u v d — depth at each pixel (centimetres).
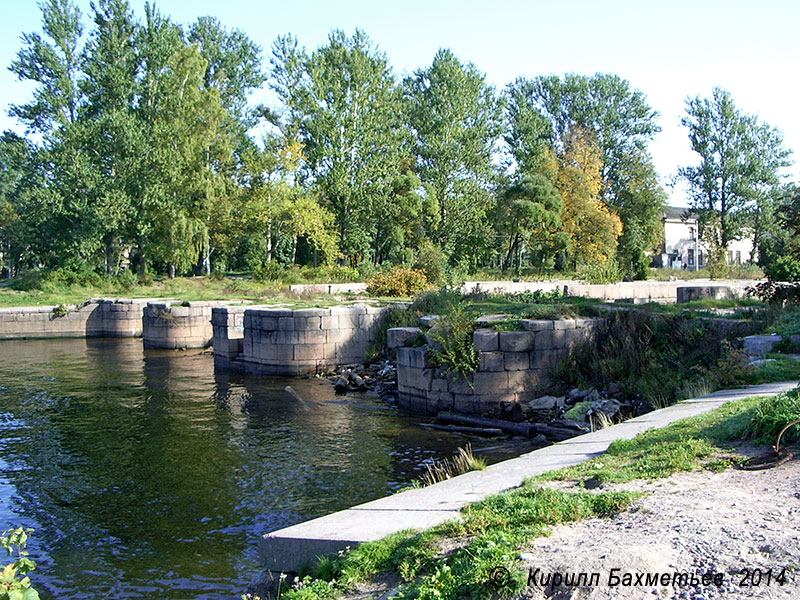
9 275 6288
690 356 1366
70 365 2272
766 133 5728
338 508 893
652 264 6562
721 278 3744
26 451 1212
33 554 789
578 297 1889
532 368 1388
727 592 369
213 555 773
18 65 4444
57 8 4506
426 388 1430
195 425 1377
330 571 512
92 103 4559
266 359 1973
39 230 4478
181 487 1001
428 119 5062
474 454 1113
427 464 1073
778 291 1780
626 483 584
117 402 1625
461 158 4984
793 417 643
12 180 6750
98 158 4388
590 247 4809
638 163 5775
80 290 3850
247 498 945
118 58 4512
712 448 654
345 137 4603
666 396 1222
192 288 3881
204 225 4284
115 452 1193
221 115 4481
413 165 5206
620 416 1184
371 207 4722
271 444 1219
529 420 1298
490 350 1375
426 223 5031
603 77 6078
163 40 4431
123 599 678
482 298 1989
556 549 444
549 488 583
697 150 5772
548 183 4641
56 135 4256
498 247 5259
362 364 1962
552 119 6122
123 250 4888
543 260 4897
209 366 2203
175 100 4316
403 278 2714
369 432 1288
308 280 3841
